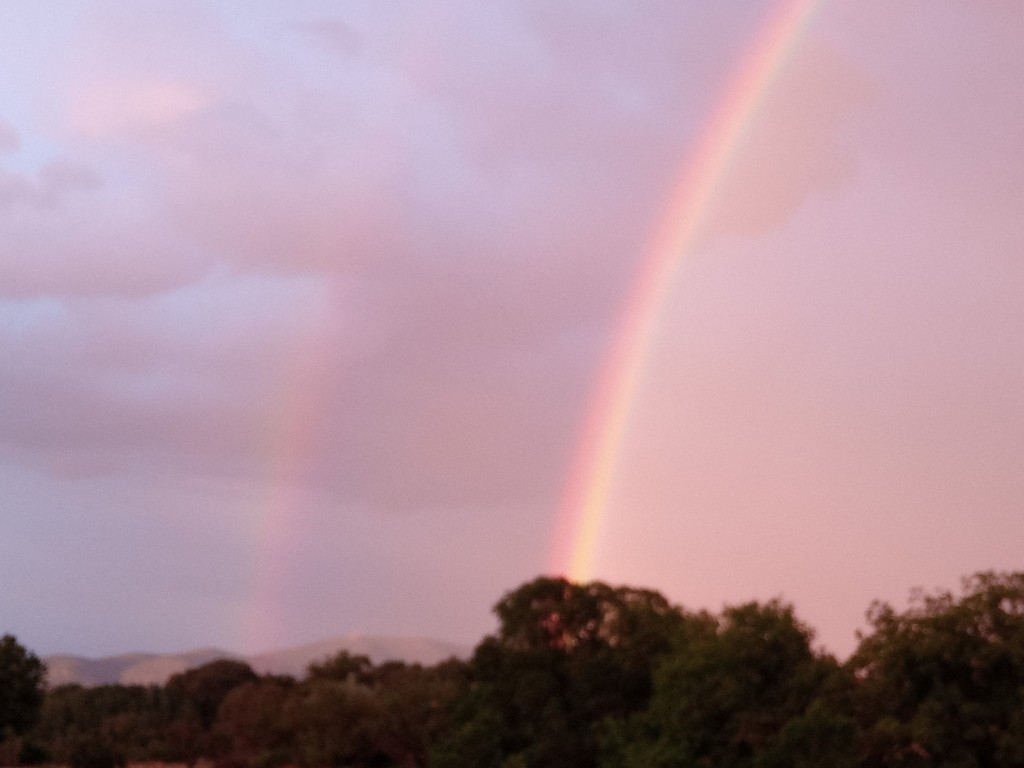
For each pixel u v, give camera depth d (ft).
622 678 190.19
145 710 392.68
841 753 134.21
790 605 159.33
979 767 143.02
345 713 275.18
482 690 194.49
